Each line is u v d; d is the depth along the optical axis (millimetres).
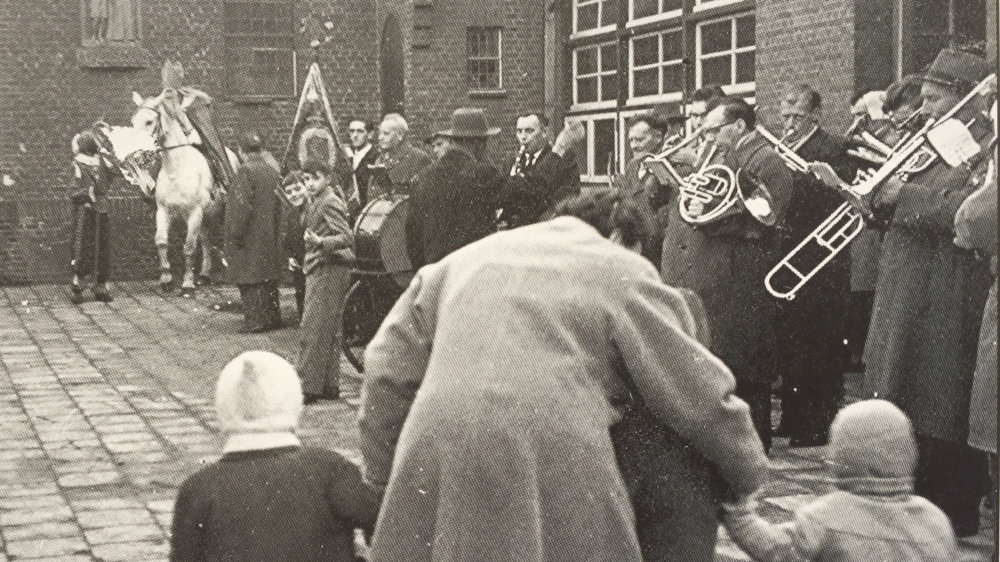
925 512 4062
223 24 19984
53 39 19328
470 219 9328
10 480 7988
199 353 12836
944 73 6074
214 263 19031
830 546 4016
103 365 12211
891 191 6016
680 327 3559
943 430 5910
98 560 6328
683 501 3590
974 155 5738
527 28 18625
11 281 19156
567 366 3404
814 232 7781
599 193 3861
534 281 3518
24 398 10680
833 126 11164
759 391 7824
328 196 10305
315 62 17219
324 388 10438
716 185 7691
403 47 18953
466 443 3299
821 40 11320
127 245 19453
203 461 8391
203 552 3766
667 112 12180
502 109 18688
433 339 3598
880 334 6129
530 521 3268
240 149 20031
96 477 8023
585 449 3328
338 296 10336
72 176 19125
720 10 13875
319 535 3762
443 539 3279
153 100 17797
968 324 5941
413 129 18578
